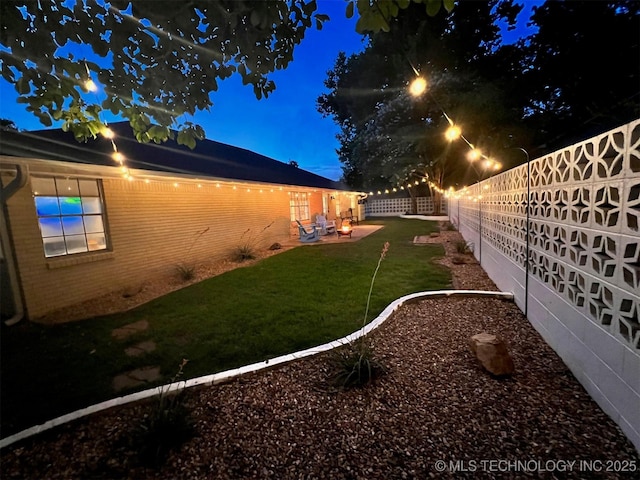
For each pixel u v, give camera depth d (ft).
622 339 5.59
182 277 19.52
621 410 5.63
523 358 8.41
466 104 35.83
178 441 5.80
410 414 6.38
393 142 46.57
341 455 5.46
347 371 7.66
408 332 10.20
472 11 40.73
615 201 5.70
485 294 13.10
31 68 5.68
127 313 13.60
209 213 23.91
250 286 17.02
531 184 10.22
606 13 33.73
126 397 7.06
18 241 12.95
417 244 30.17
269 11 5.03
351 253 26.08
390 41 45.65
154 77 6.31
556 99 39.78
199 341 10.49
